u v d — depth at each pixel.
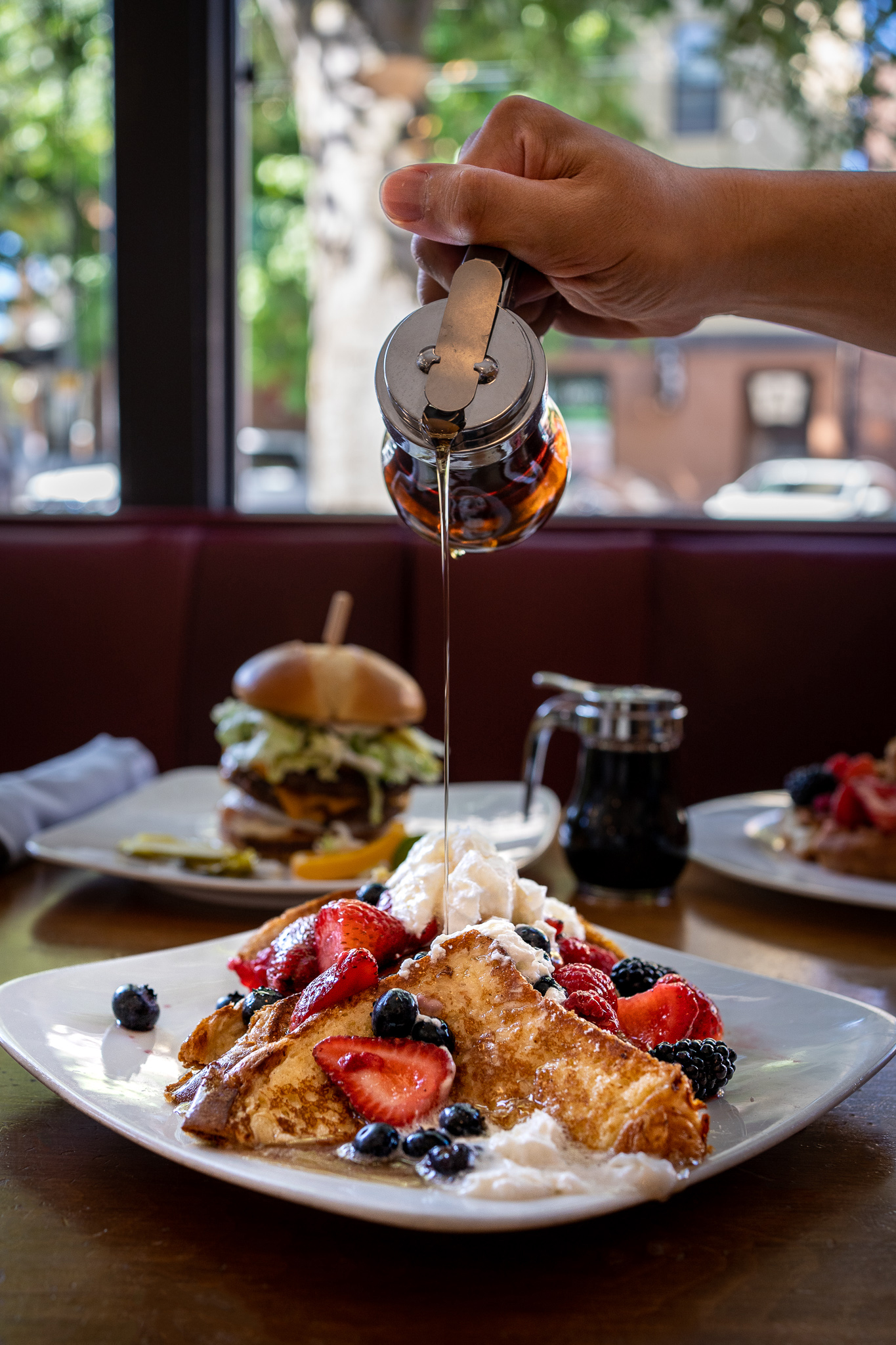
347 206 2.43
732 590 1.54
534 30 2.42
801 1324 0.46
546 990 0.58
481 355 0.57
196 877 0.81
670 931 0.79
